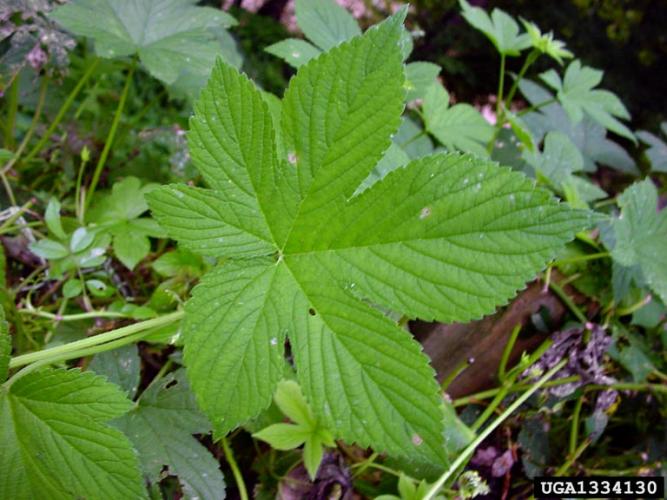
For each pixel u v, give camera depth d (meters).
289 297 0.16
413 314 0.15
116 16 0.28
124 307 0.24
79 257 0.24
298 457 0.24
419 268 0.16
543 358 0.28
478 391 0.30
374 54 0.16
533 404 0.29
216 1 0.90
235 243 0.17
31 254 0.28
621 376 0.31
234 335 0.16
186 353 0.16
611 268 0.28
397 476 0.24
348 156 0.16
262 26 0.91
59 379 0.16
